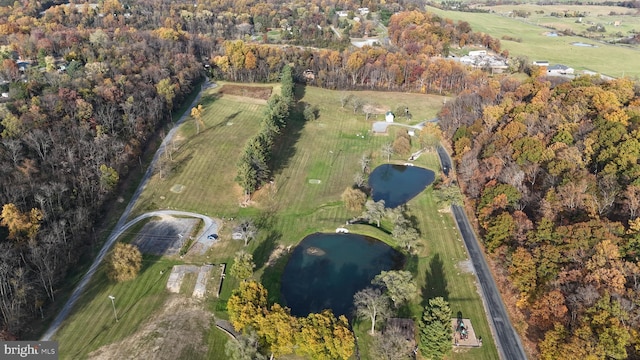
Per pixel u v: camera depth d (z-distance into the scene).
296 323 81.38
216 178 147.38
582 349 73.38
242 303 85.25
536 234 100.06
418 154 173.38
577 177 115.44
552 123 151.25
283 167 158.50
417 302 98.88
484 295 100.75
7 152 119.44
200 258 111.31
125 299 97.12
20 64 194.62
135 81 180.88
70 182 123.44
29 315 89.69
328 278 107.94
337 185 149.25
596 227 94.50
